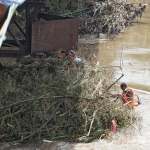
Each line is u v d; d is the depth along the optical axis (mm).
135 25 46531
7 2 12703
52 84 19109
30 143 17016
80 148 16750
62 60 21156
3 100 17766
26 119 17469
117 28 41344
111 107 18984
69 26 21609
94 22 40219
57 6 42062
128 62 30844
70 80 19500
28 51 20859
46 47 20875
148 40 39500
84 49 33969
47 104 17875
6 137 17062
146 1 60281
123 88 20625
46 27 20578
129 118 19328
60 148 16688
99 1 42031
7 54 20938
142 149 16922
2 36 12758
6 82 19062
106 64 29906
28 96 18156
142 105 21938
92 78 20344
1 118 17141
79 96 18469
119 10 42062
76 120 17875
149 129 18922
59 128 17641
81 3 42250
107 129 18125
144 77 27109
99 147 16938
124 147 17016
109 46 36031
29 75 20125
